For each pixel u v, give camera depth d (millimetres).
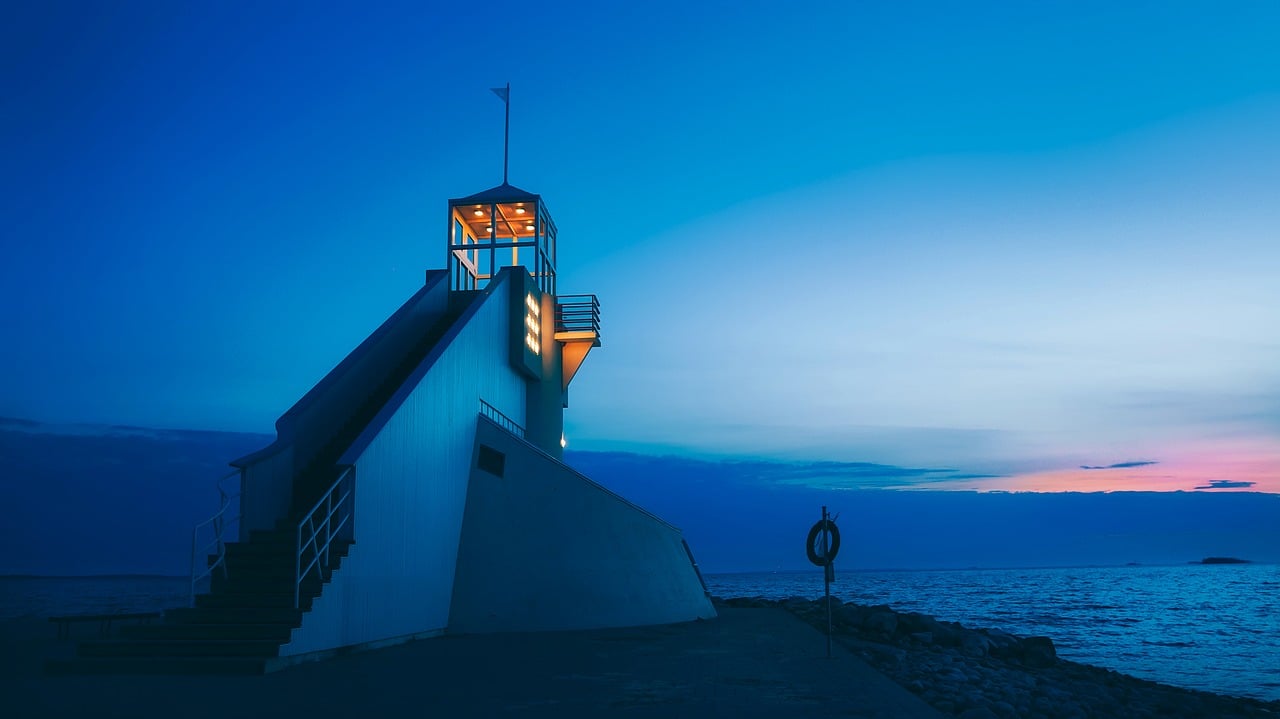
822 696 11047
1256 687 30109
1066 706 15828
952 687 15750
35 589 111938
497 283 27672
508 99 33906
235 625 13789
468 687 11734
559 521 23203
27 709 9562
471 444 23531
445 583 21234
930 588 162375
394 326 24453
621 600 23578
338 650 15531
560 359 34406
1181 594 130750
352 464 16078
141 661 12906
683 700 10664
